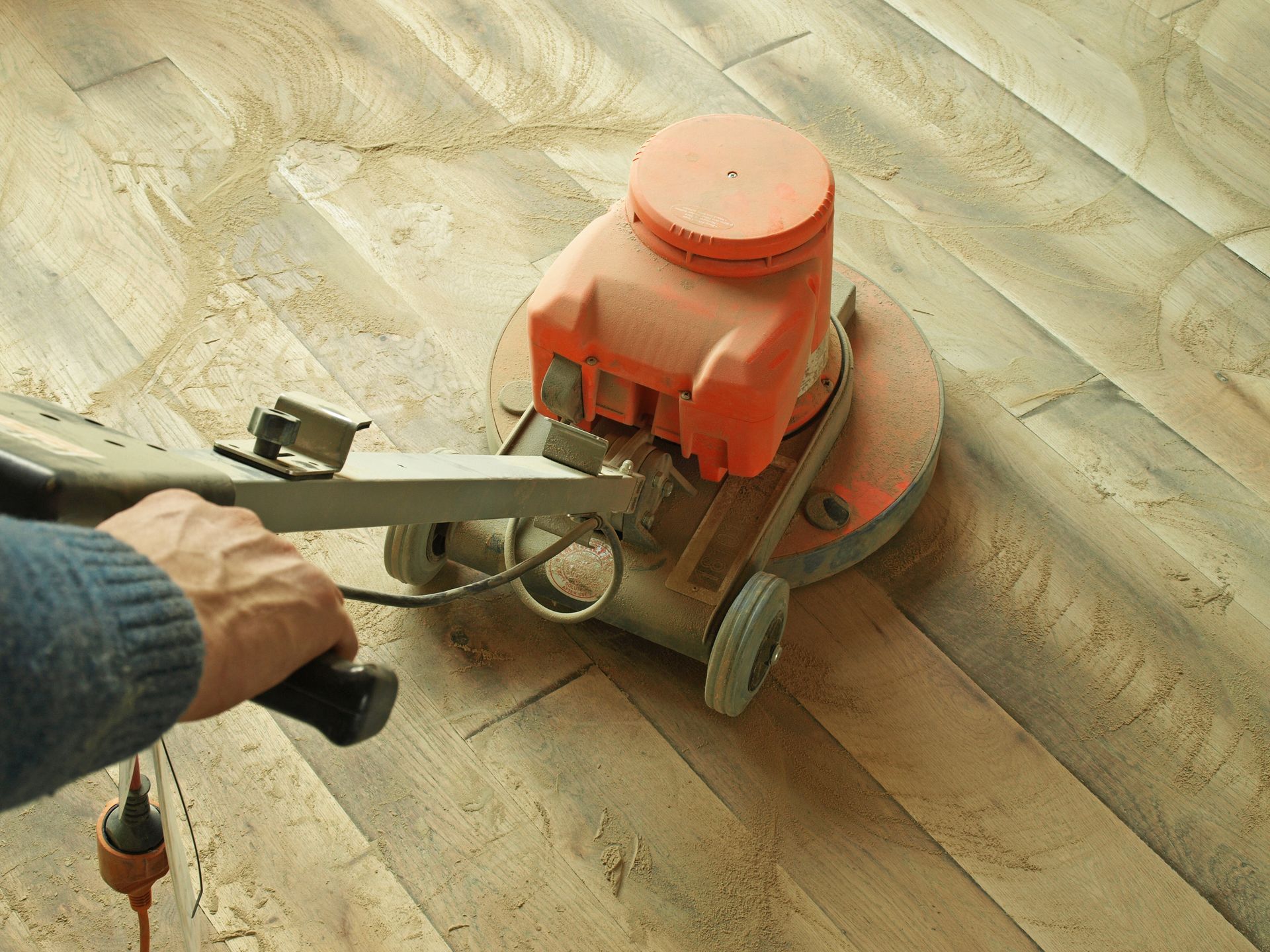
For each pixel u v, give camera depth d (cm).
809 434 154
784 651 158
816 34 238
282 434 67
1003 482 176
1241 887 138
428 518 89
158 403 177
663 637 144
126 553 44
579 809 142
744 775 146
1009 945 134
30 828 136
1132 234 207
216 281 193
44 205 200
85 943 129
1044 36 239
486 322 192
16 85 218
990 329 194
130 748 43
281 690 51
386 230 203
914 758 149
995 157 219
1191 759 149
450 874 136
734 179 130
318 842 137
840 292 171
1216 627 161
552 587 147
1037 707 154
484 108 222
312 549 165
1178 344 193
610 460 138
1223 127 223
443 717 149
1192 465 178
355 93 222
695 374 128
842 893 137
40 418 55
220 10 234
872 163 217
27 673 37
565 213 207
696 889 137
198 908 131
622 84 228
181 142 211
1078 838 142
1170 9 240
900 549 169
